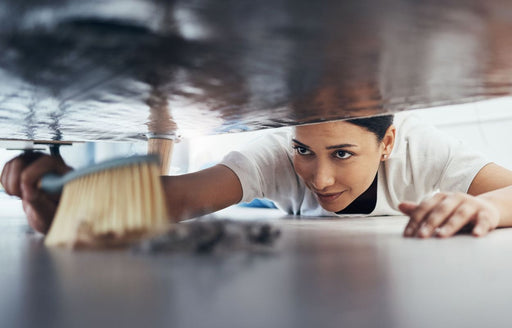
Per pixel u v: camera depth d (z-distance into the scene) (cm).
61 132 69
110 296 20
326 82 36
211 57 29
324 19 22
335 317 17
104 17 22
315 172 81
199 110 49
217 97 42
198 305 18
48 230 47
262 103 45
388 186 99
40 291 21
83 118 55
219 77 34
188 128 67
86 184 38
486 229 47
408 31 24
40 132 69
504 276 25
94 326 16
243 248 34
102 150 209
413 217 47
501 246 38
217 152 289
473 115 178
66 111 49
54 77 33
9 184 52
